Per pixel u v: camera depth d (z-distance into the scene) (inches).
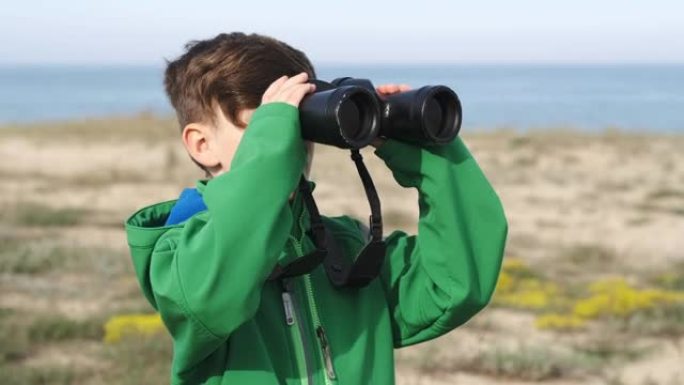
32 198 789.2
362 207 776.9
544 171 1018.1
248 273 88.1
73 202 780.6
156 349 343.3
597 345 376.2
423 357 346.3
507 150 1194.0
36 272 496.1
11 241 580.1
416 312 108.8
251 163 90.4
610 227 699.4
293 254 102.7
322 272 105.0
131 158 1088.8
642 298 436.1
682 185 926.4
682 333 394.3
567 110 4303.6
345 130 92.2
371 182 104.5
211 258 88.6
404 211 756.0
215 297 88.0
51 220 673.0
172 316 91.4
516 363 338.6
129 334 361.7
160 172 982.4
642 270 540.7
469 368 340.8
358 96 94.3
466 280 103.6
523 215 744.3
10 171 964.0
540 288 479.8
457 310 105.0
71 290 452.4
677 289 492.1
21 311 405.7
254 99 100.8
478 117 3555.6
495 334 388.8
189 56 105.1
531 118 3489.2
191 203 101.4
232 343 97.0
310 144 104.3
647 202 823.7
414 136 101.0
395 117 101.1
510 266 523.8
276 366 98.4
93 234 635.5
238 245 88.0
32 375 311.7
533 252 595.8
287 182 91.0
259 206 89.2
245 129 98.7
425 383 322.0
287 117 92.7
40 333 365.4
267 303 100.0
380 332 106.0
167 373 318.7
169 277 90.7
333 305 103.7
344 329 103.1
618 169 1044.5
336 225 114.0
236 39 105.0
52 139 1283.2
